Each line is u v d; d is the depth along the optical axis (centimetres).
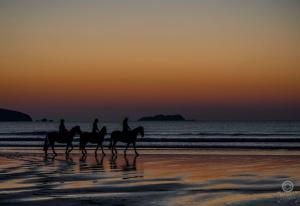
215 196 1662
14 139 6481
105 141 6125
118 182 2039
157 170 2517
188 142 5709
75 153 3869
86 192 1764
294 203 1524
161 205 1492
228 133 9756
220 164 2845
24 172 2428
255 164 2830
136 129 3541
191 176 2250
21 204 1520
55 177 2216
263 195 1681
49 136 3666
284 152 3916
